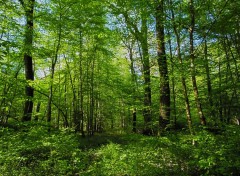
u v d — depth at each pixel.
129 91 21.73
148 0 11.39
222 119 14.66
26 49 13.01
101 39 21.44
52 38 19.20
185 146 9.52
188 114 11.02
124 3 13.80
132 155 9.53
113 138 18.44
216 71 17.58
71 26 17.30
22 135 9.86
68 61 25.92
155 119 16.48
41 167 8.82
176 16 11.30
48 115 17.02
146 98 17.14
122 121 33.25
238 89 14.38
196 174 9.04
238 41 13.52
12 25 12.50
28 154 9.40
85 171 9.11
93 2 17.97
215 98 14.45
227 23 11.41
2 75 11.37
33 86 14.99
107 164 9.45
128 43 21.00
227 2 10.96
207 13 12.12
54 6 16.50
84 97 30.52
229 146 8.44
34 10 15.73
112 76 26.92
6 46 10.16
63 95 25.83
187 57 12.19
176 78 12.81
